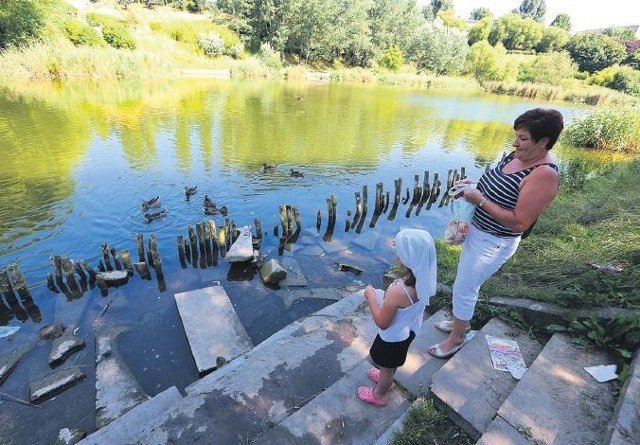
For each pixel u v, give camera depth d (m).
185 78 36.19
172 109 23.14
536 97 45.66
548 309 4.16
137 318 6.68
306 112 26.09
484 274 3.41
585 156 19.50
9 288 6.79
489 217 3.24
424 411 3.16
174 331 6.39
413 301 2.85
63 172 12.86
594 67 62.16
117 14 45.00
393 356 3.02
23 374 5.44
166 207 10.96
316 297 7.54
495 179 3.20
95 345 6.01
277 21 49.41
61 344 5.90
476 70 57.66
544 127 2.77
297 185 13.48
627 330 3.56
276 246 9.55
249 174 14.04
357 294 5.76
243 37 48.53
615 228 7.05
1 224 9.48
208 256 8.87
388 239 10.31
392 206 13.05
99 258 8.50
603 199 9.16
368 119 25.72
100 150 15.18
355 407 3.36
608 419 2.89
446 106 34.72
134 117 20.50
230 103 26.61
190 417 3.42
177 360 5.80
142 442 3.20
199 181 13.01
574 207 9.05
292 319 6.89
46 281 7.59
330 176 14.70
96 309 6.90
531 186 2.89
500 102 40.00
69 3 41.22
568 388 3.19
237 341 6.11
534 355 3.76
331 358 4.22
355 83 47.97
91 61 29.69
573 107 37.28
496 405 3.16
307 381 3.89
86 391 5.18
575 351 3.62
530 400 3.07
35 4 28.66
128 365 5.66
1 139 15.55
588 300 4.11
